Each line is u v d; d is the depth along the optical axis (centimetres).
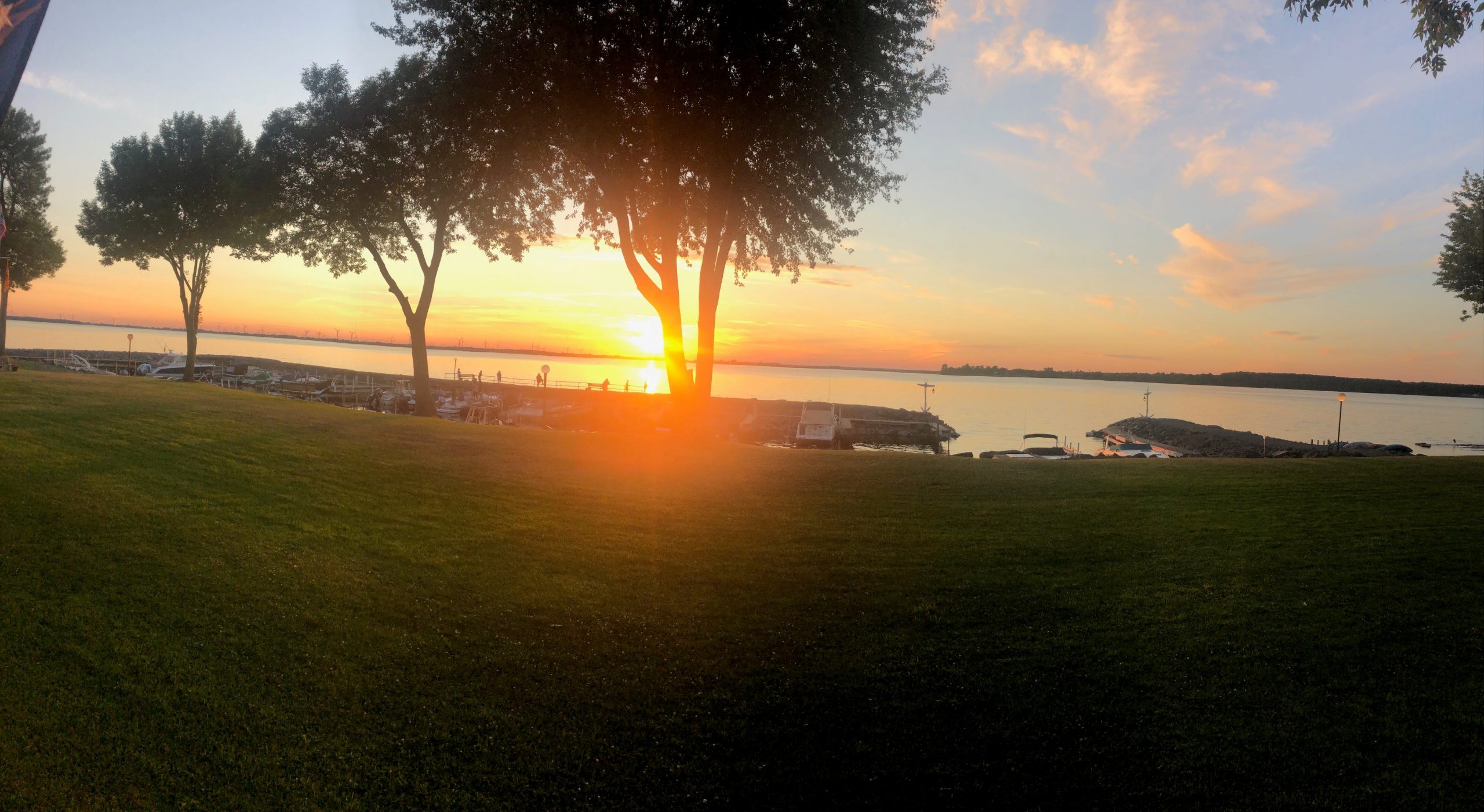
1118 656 678
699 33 1638
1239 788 504
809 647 712
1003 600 808
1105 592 820
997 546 990
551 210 2162
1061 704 608
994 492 1291
